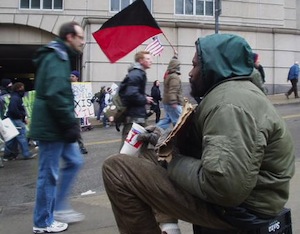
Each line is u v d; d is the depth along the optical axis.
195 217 2.28
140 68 5.64
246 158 1.95
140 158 2.52
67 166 4.36
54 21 22.56
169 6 22.25
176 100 8.57
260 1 23.55
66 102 3.88
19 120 9.84
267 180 2.14
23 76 38.09
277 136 2.13
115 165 2.38
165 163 2.47
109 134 13.75
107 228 4.32
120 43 7.46
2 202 6.07
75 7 22.34
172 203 2.29
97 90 20.50
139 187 2.32
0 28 22.97
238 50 2.24
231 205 2.00
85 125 15.17
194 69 2.40
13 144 9.91
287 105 18.44
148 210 2.41
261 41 22.88
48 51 3.91
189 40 21.31
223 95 2.10
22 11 22.56
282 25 23.94
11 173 8.33
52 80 3.82
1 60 30.34
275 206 2.20
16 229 4.46
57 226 4.23
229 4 23.00
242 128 1.99
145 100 5.65
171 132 2.26
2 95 11.10
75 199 5.57
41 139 3.99
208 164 1.95
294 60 23.48
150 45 14.50
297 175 5.89
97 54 20.52
